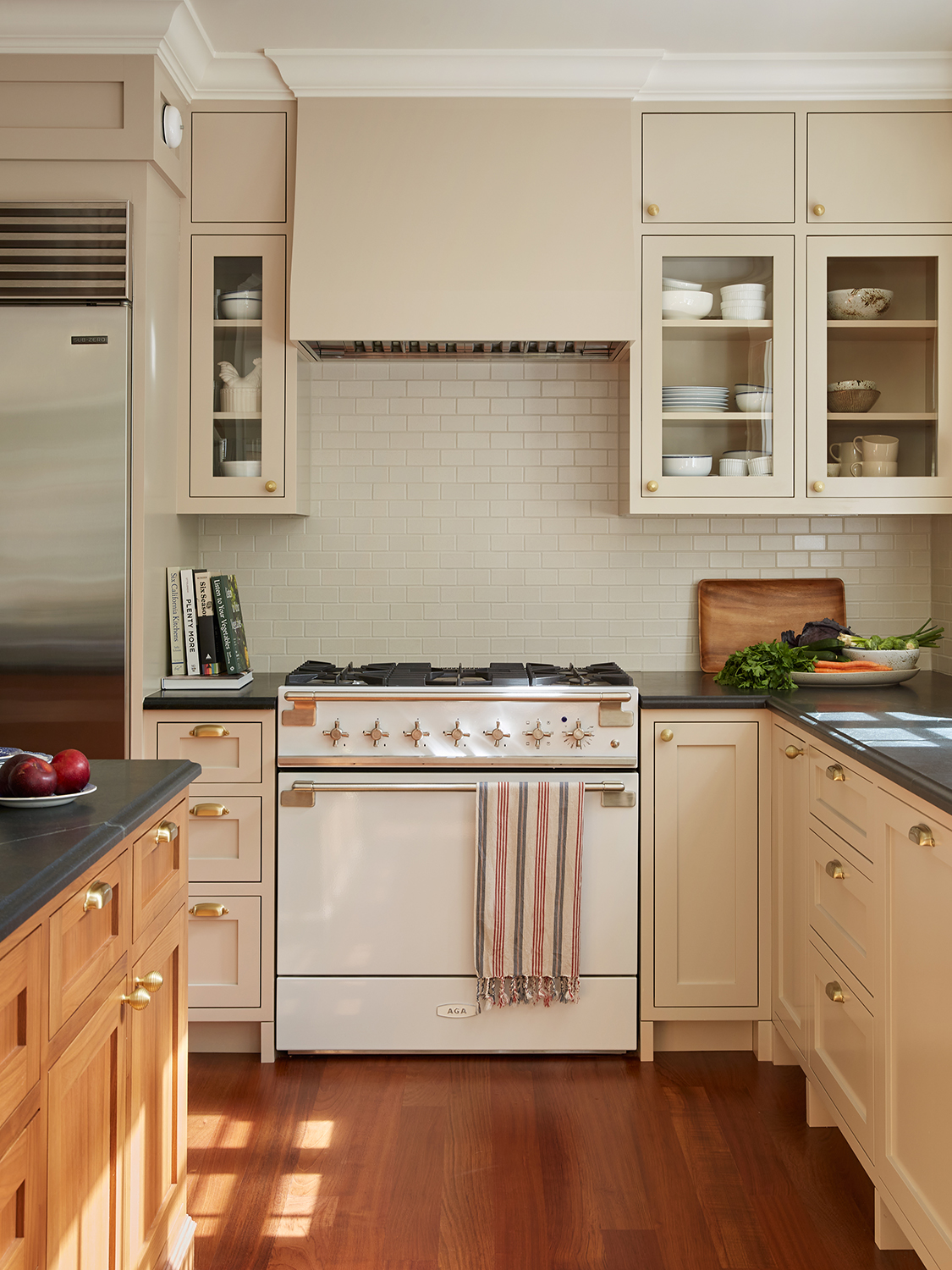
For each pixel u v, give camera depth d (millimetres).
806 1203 2176
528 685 2893
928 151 3125
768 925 2871
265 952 2867
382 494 3488
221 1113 2561
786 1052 2852
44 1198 1247
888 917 1952
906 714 2543
